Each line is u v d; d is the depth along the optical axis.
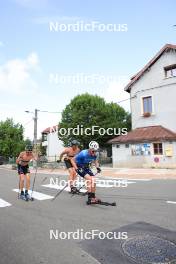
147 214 6.30
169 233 4.92
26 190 8.69
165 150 22.28
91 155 7.68
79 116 36.38
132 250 4.20
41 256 4.11
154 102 24.80
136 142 24.17
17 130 50.94
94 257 4.00
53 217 6.31
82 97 37.28
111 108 41.25
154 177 15.55
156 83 24.73
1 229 5.52
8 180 15.94
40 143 60.84
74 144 9.73
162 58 24.39
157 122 24.52
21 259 4.02
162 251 4.12
